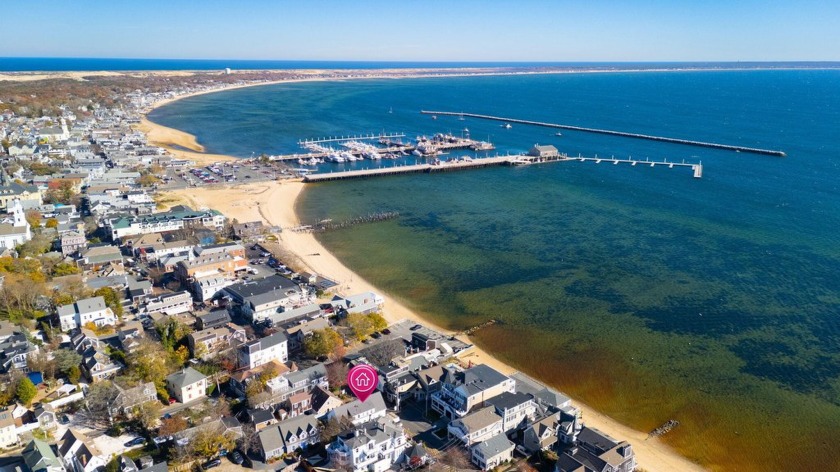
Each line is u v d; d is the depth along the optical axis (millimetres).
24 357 158500
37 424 137250
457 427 139000
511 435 144750
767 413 155125
